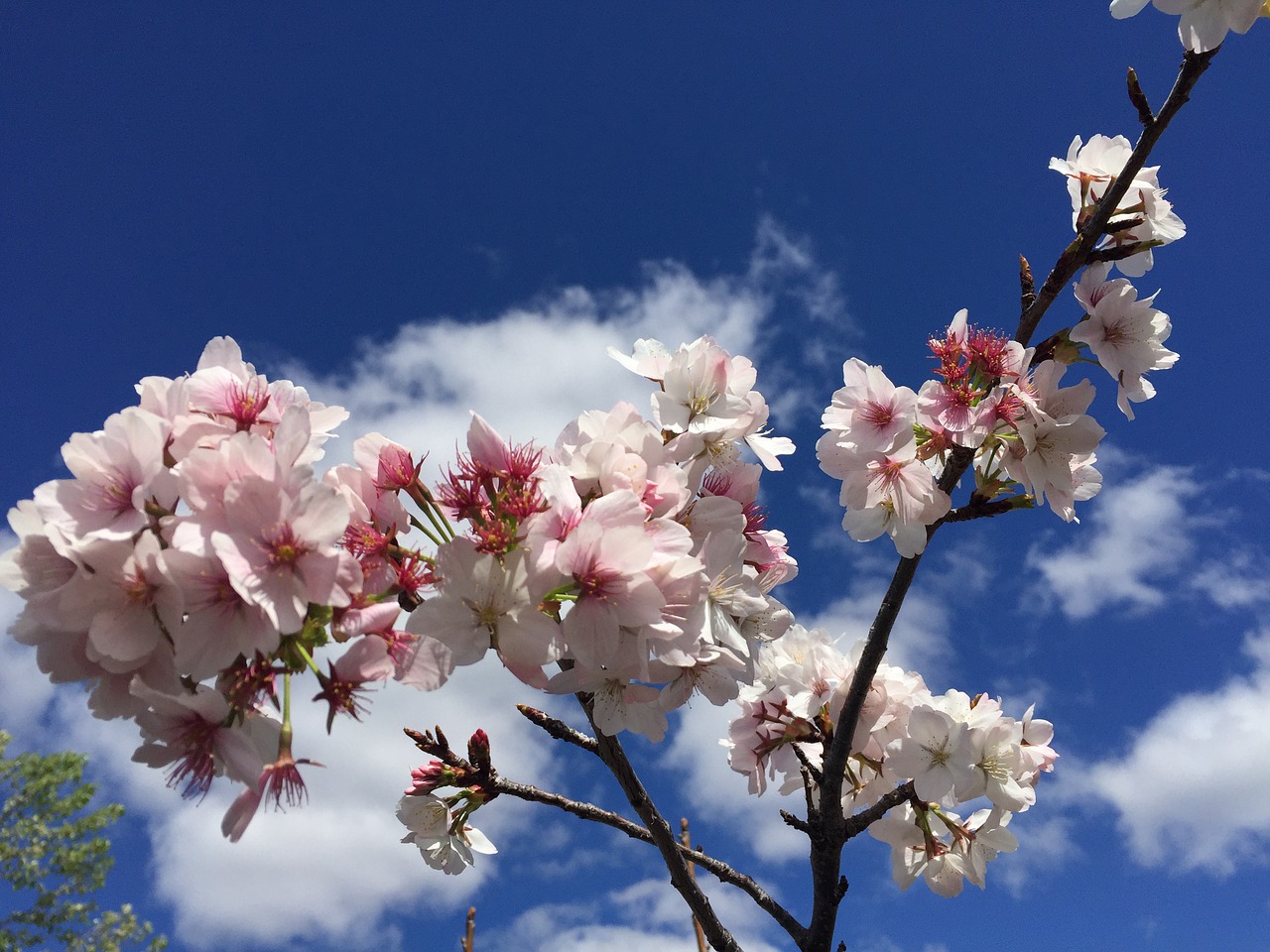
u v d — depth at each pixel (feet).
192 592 0.87
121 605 0.87
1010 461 1.23
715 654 1.02
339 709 0.88
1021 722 1.46
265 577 0.86
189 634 0.86
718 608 1.08
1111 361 1.26
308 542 0.87
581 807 1.31
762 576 1.22
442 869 1.27
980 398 1.23
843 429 1.29
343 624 0.90
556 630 0.95
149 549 0.86
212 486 0.88
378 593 1.01
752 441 1.19
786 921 1.35
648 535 0.99
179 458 0.94
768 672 1.45
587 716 1.17
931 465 1.35
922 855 1.46
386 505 1.05
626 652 1.00
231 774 0.86
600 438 1.07
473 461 1.03
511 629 0.95
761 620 1.23
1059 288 1.27
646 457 1.07
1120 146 1.31
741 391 1.18
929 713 1.36
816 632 1.47
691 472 1.12
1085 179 1.32
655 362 1.20
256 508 0.87
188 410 0.96
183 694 0.86
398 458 1.06
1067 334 1.28
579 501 1.01
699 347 1.16
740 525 1.09
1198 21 1.16
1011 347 1.22
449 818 1.29
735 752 1.46
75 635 0.90
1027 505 1.24
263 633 0.86
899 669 1.43
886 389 1.29
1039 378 1.24
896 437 1.25
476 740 1.28
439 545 0.95
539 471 1.00
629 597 0.96
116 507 0.90
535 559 0.95
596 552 0.96
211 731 0.87
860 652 1.41
